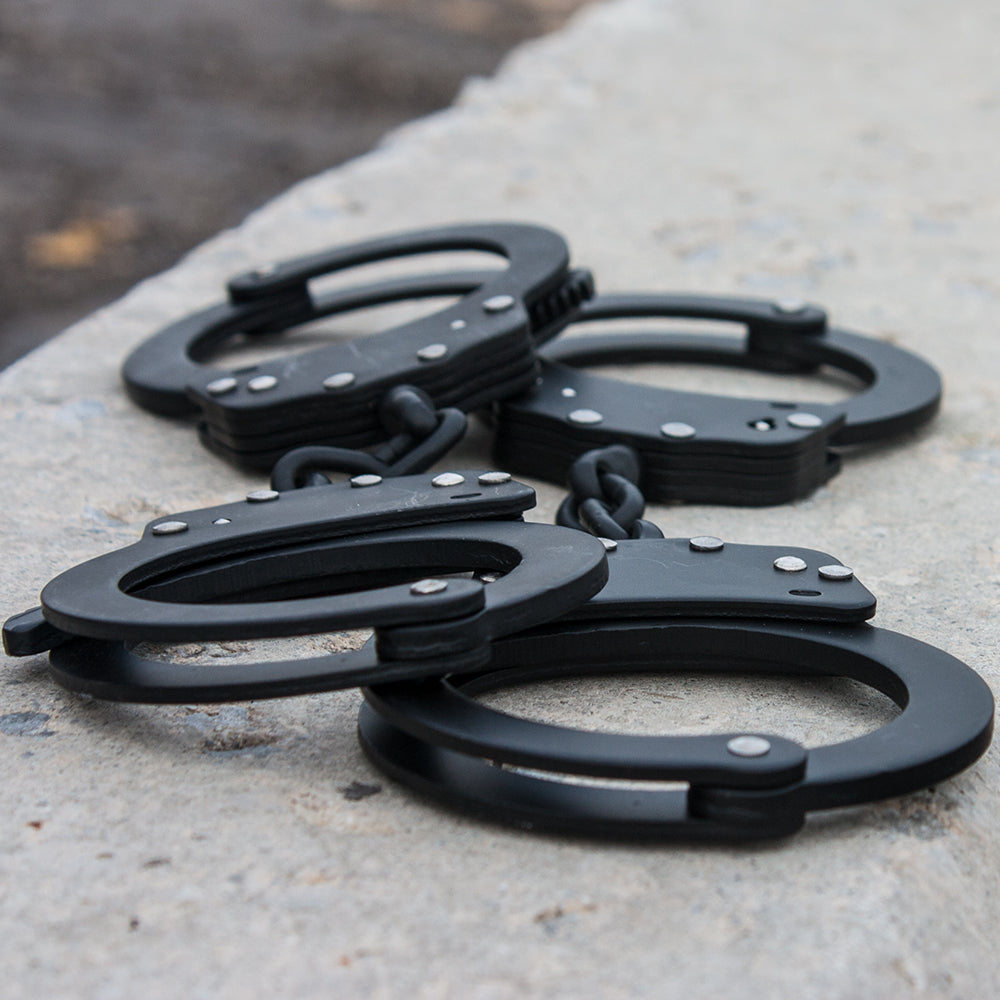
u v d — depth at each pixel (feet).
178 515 1.59
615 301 1.94
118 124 5.14
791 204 2.34
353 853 1.42
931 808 1.44
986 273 2.13
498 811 1.42
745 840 1.42
